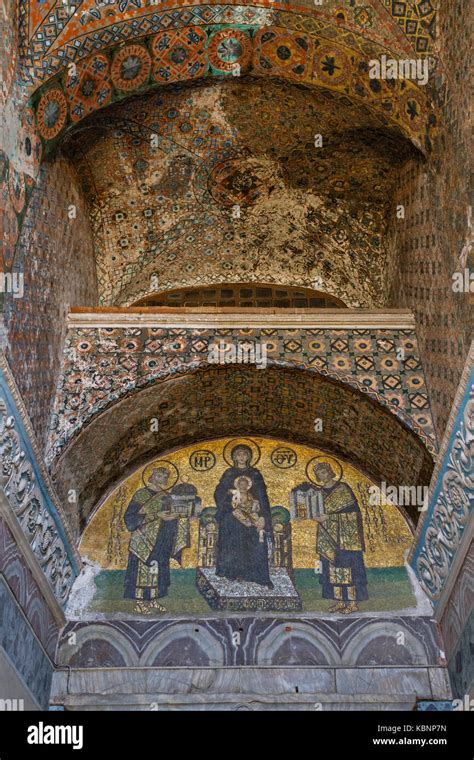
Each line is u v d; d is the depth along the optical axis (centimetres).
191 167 755
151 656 637
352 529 709
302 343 681
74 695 614
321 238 799
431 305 640
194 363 663
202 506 721
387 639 645
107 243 789
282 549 698
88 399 643
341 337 686
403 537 703
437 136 609
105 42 601
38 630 595
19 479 542
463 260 559
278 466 744
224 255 815
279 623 655
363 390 653
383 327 691
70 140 680
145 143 730
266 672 629
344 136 709
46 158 626
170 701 612
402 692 617
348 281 807
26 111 577
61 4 575
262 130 724
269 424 744
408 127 643
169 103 693
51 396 631
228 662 634
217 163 754
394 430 656
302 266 817
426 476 640
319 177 759
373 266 786
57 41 579
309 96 679
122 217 782
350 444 725
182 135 729
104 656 637
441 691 617
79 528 693
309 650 640
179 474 739
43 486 587
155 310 694
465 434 536
